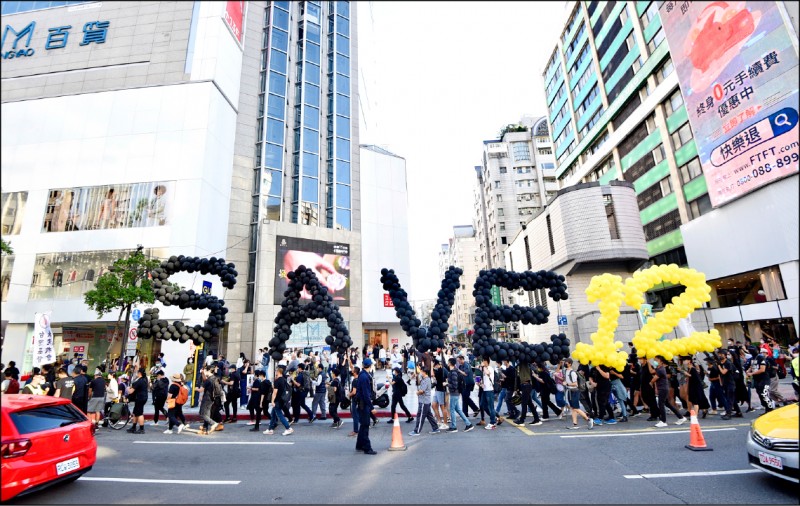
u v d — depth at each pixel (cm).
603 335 1020
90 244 2364
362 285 3372
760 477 575
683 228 2775
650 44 3170
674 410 969
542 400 1111
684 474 599
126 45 2814
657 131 3162
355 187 3497
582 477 600
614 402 1174
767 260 2098
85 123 2570
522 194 6594
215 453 800
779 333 2142
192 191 2441
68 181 2480
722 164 2273
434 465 686
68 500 544
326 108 3581
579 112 4403
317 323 2889
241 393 1397
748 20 2038
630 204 2325
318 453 791
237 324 2744
